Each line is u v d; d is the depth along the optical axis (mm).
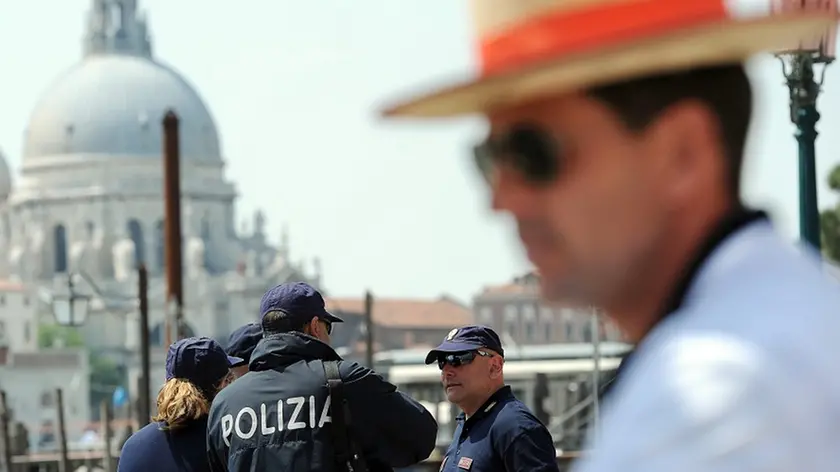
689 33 4184
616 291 4441
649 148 4352
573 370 81875
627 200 4375
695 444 3844
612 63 4250
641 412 3979
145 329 65438
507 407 15828
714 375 3920
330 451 13258
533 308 158625
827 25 4262
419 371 89875
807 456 3820
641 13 4242
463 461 15828
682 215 4383
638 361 4332
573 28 4266
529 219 4469
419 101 4457
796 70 22344
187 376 15266
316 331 13883
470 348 15812
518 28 4324
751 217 4414
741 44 4270
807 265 4336
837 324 4105
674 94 4316
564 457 41906
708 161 4371
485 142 4496
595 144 4359
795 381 3906
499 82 4316
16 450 79688
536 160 4414
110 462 71188
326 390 13305
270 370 13547
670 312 4367
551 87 4320
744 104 4371
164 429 15102
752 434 3820
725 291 4273
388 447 13477
